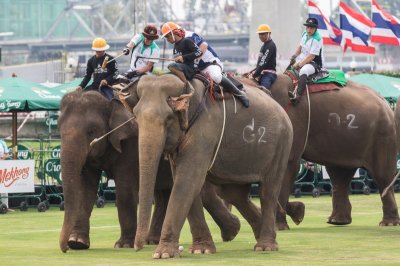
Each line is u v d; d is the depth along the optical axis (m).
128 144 29.53
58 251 28.56
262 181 28.41
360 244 29.89
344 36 58.34
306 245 29.64
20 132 76.69
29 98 45.16
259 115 27.97
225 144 27.22
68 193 28.31
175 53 27.16
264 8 130.38
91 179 29.84
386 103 37.47
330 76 36.41
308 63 35.84
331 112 36.03
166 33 27.14
